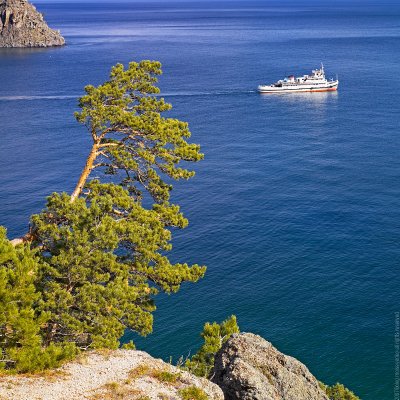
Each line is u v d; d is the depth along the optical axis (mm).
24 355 20828
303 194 78938
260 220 70375
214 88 162375
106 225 28766
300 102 144125
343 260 60000
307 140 107062
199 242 64438
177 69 199750
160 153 35062
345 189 80500
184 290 54031
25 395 19047
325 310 51219
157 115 35594
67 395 19453
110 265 27984
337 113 129750
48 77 181125
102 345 25578
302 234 66438
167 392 20344
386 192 79062
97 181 34500
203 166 91375
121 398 19609
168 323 49062
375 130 113312
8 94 151750
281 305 52062
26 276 23188
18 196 76438
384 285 55094
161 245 31719
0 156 94812
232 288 54750
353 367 44219
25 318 22094
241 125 120000
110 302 27031
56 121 121062
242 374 22297
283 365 24250
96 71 194875
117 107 34875
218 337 28578
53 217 30188
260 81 172750
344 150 99750
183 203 75938
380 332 48031
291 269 58375
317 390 23703
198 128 117312
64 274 27500
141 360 22703
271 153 98688
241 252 62062
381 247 62906
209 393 21203
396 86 159875
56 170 87562
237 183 83500
